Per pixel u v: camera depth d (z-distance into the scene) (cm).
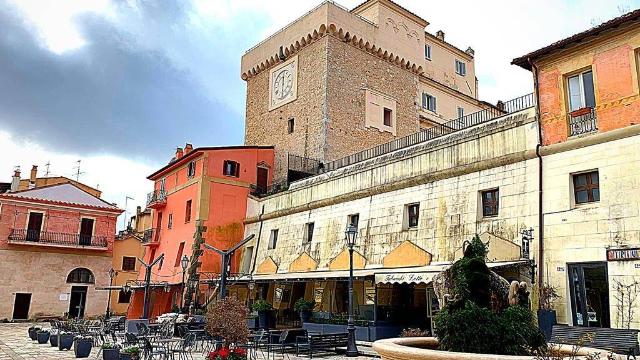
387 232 2317
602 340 1155
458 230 1975
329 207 2764
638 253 1407
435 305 1958
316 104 3491
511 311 903
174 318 2522
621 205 1488
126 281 4706
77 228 4622
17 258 4312
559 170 1677
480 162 1955
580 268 1549
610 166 1544
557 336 1248
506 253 1748
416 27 4122
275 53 3944
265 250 3203
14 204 4372
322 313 2403
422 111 4034
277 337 2059
